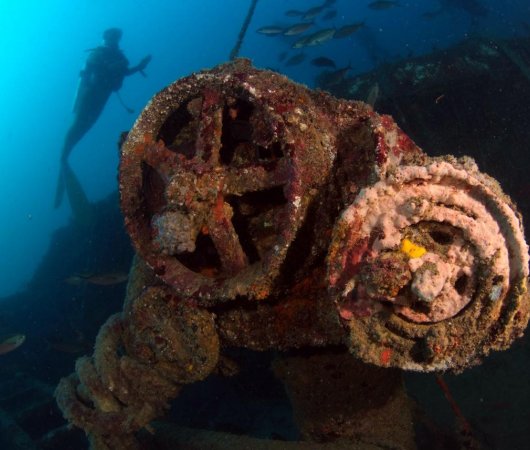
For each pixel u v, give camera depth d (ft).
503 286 5.74
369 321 6.17
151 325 8.68
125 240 31.73
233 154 8.93
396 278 5.62
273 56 202.90
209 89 7.64
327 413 9.62
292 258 7.30
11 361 28.86
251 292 7.06
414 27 145.07
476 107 20.62
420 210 5.64
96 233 33.14
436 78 20.27
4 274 139.85
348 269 6.02
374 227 5.87
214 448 9.88
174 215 7.19
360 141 7.45
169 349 8.61
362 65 123.54
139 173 8.42
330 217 7.32
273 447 9.30
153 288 8.74
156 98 7.95
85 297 28.63
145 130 8.23
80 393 10.40
